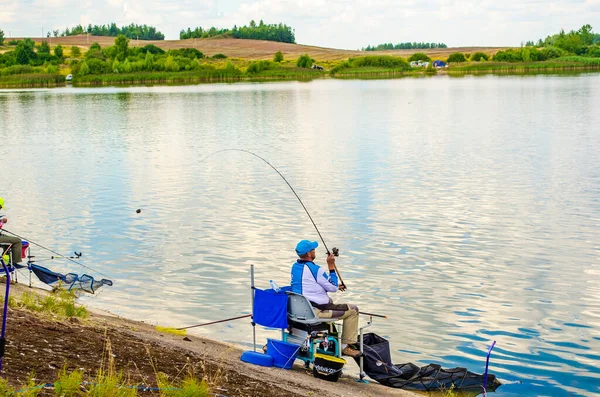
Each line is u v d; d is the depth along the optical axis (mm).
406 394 8523
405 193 22281
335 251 9102
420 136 39312
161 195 22797
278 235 17188
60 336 8188
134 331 9797
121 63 161500
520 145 34062
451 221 18344
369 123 48250
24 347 7348
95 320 10008
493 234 16922
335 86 111750
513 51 185375
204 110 63688
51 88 126438
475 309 11820
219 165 29438
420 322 11195
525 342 10359
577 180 23953
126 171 28312
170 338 9883
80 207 20984
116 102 78625
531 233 16953
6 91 114188
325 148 34688
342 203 20875
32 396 5750
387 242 16297
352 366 9633
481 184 23609
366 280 13453
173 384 7070
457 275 13750
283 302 8922
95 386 6332
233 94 91625
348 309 8891
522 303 12086
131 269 14375
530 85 95438
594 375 9211
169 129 46938
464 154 31328
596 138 35938
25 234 17516
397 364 9375
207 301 12375
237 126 48000
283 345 8977
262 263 14766
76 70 153250
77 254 15078
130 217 19531
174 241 16703
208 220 18953
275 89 104625
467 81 116062
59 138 42219
